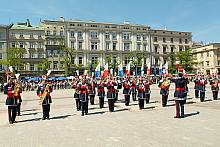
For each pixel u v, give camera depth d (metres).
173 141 8.77
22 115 15.78
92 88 20.23
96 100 23.89
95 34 78.50
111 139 9.25
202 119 12.55
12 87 13.30
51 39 74.44
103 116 14.45
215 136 9.28
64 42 71.75
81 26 76.81
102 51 78.44
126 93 18.88
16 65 65.50
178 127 10.88
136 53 79.12
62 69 74.00
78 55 76.25
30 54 73.12
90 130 10.81
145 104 19.38
